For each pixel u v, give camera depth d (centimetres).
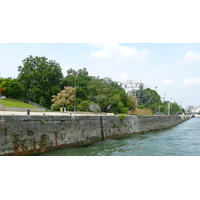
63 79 8144
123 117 3784
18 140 1795
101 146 2581
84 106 5475
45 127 2089
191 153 2188
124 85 10725
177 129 6038
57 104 5831
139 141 3083
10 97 6316
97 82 7200
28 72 6981
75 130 2520
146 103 9850
